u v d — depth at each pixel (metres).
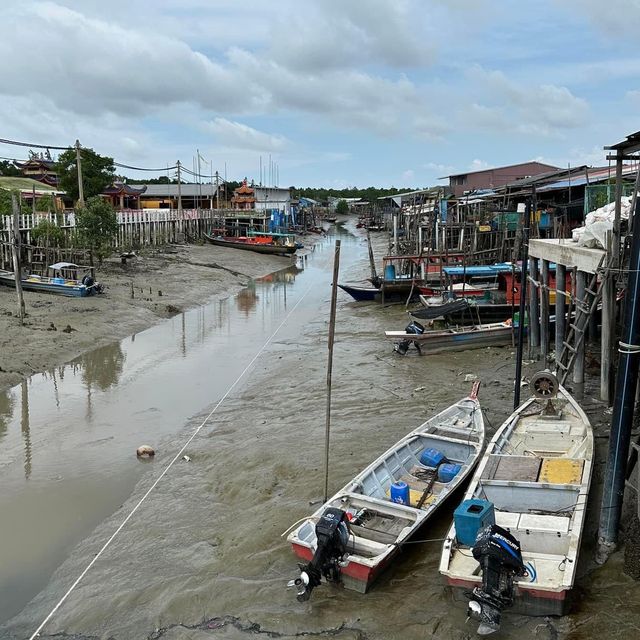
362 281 42.19
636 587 7.96
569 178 27.47
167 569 9.55
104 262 41.16
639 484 8.11
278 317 30.12
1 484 12.71
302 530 9.14
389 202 89.25
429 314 22.56
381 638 7.61
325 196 188.75
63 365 20.98
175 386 18.97
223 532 10.49
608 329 14.20
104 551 10.16
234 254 55.38
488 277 28.97
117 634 8.21
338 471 12.27
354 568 8.27
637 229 8.12
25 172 71.62
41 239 34.31
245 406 16.84
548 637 7.26
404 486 10.14
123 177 83.31
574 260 15.71
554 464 10.35
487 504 8.21
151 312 29.39
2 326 23.30
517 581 7.50
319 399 16.98
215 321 29.03
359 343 23.61
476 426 13.08
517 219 32.56
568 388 15.88
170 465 13.31
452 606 8.05
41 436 15.12
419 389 17.30
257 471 12.62
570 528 8.57
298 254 64.69
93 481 12.79
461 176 56.59
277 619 8.11
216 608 8.48
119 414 16.59
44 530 10.96
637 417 11.95
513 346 21.56
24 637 8.30
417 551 9.35
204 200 83.38
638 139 12.41
